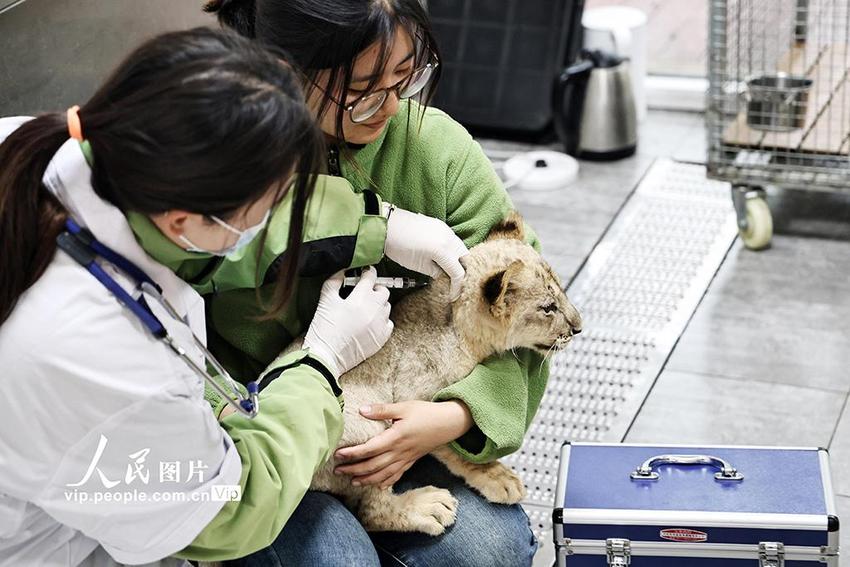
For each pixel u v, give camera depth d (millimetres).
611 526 1745
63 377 1181
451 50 3869
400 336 1750
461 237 1825
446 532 1718
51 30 1814
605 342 2846
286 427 1463
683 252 3203
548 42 3777
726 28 3102
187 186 1123
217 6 1649
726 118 3383
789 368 2711
